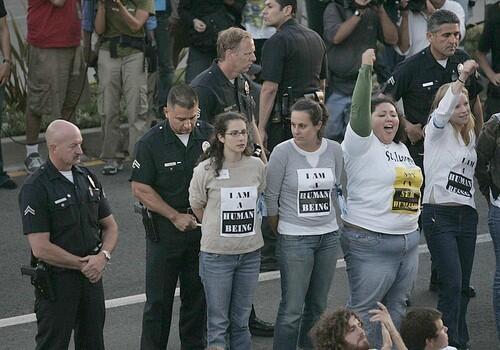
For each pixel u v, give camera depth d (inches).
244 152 1121.4
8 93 2101.4
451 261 1222.9
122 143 1948.8
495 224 1220.5
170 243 1165.7
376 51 2018.9
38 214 1069.1
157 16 2027.6
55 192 1075.3
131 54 1910.7
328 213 1149.7
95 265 1088.8
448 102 1200.2
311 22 2055.9
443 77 1393.9
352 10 1929.1
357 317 914.7
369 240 1139.9
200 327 1215.6
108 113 1916.8
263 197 1141.7
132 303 1403.8
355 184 1149.1
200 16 1879.9
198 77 1246.9
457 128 1220.5
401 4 1916.8
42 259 1072.2
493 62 1887.3
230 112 1116.5
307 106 1130.0
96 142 2069.4
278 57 1435.8
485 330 1321.4
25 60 2102.6
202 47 1888.5
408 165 1149.7
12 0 2177.7
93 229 1103.0
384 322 965.2
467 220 1234.6
